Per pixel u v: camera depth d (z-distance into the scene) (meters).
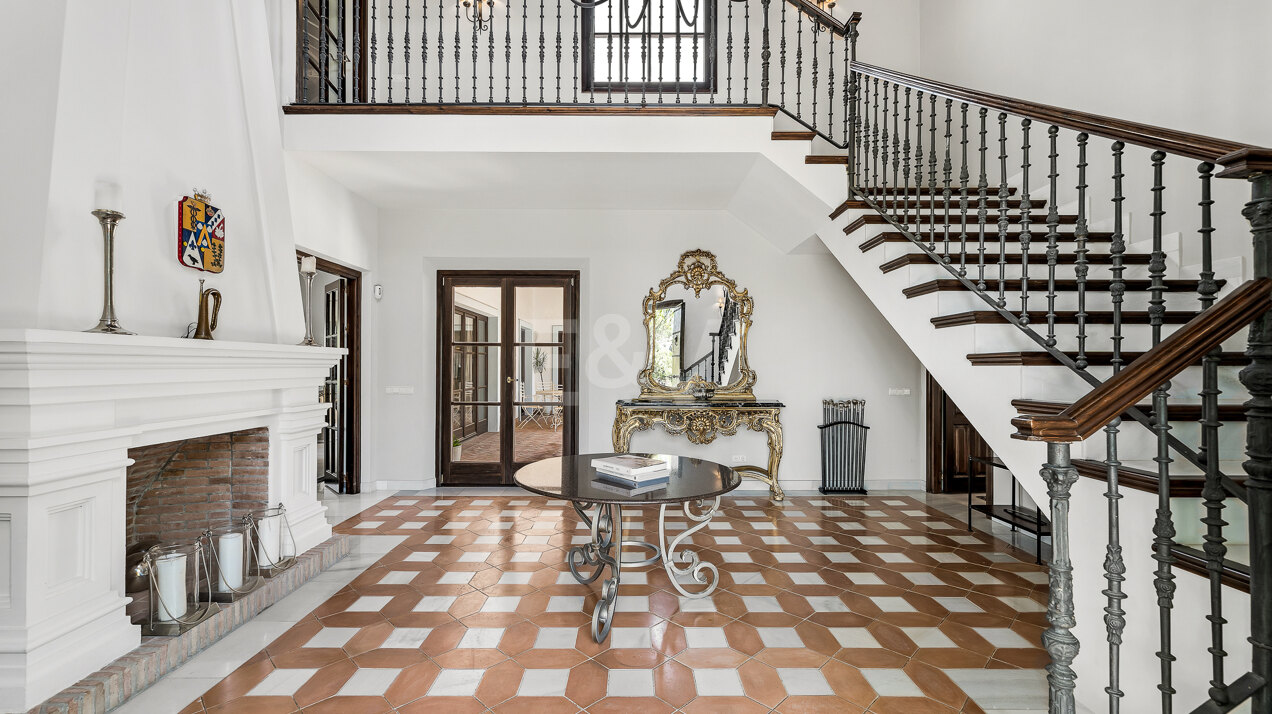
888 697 2.31
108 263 2.23
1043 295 3.16
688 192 5.37
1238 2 3.23
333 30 5.50
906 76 3.52
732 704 2.26
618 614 3.07
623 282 6.09
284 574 3.29
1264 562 1.49
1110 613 1.45
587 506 5.28
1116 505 1.45
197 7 2.99
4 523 1.98
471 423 6.30
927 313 3.34
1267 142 3.11
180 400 2.71
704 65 6.14
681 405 5.61
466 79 6.02
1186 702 1.79
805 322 6.12
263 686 2.35
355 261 5.48
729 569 3.77
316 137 4.25
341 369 5.88
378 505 5.39
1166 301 3.13
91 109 2.30
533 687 2.36
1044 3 4.74
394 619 2.98
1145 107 3.85
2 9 2.14
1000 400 2.66
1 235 2.08
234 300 3.20
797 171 4.33
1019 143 5.05
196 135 2.96
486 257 6.05
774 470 5.65
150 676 2.34
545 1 6.04
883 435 6.14
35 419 1.99
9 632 1.96
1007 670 2.52
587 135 4.28
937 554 4.08
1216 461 1.51
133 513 3.16
